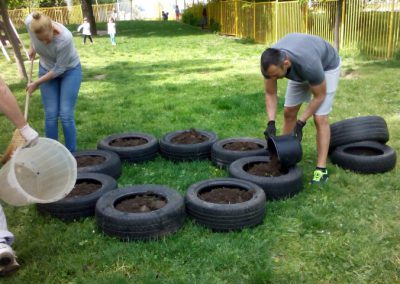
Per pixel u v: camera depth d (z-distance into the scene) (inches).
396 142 221.8
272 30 773.9
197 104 321.4
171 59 611.5
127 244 133.5
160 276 120.4
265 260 125.6
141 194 153.3
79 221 150.9
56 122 201.8
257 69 497.4
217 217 139.5
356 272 120.3
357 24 566.3
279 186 160.7
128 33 1061.8
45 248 134.8
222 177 173.8
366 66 470.3
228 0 959.6
